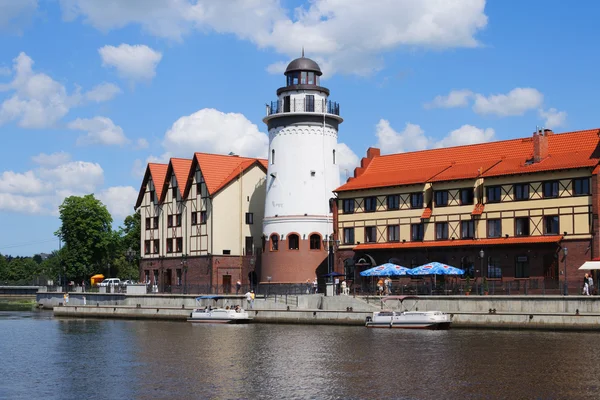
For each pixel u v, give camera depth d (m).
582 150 68.31
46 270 170.12
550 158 69.19
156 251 101.75
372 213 78.31
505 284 64.94
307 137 85.44
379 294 69.56
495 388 37.72
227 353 50.50
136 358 49.47
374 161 83.56
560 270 65.88
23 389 39.78
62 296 98.69
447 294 64.81
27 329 70.00
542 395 36.25
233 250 92.88
